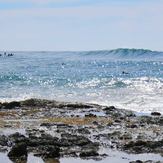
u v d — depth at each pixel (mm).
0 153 26500
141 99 61062
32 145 28141
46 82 90250
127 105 55312
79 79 98938
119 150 27828
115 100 60906
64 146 28422
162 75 118438
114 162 24922
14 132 33000
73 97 65625
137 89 76000
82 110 47531
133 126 36469
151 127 36312
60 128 35062
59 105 50062
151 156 26516
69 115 43656
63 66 164125
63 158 25609
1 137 30109
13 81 90938
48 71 128250
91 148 27984
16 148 25906
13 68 141250
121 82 90312
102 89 76812
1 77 97812
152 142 29125
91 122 38875
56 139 29594
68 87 80625
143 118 41344
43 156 25859
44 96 67062
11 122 38406
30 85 84000
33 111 45969
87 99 62938
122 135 32031
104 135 32156
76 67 159375
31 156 25859
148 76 113688
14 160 25016
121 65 184125
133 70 145500
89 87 80438
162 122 39062
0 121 39000
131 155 26656
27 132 32844
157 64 196250
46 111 46219
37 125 36781
